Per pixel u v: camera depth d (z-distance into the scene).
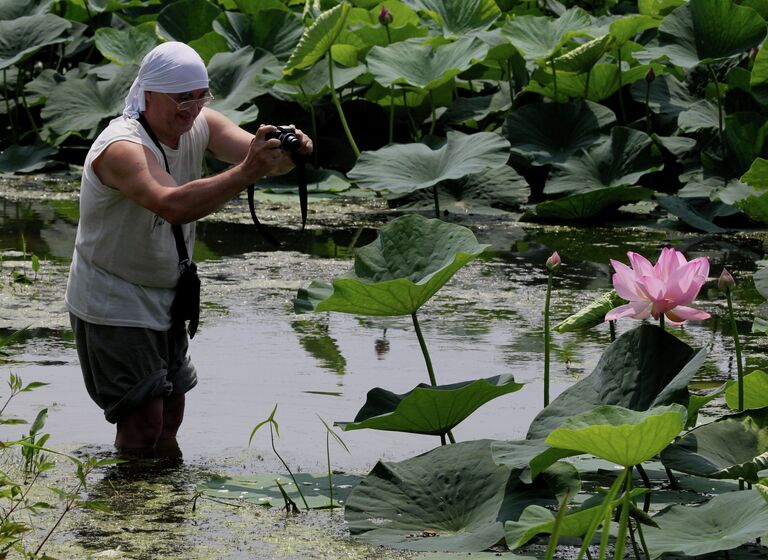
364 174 13.18
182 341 6.36
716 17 14.72
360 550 4.68
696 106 15.48
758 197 12.58
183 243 6.10
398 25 18.86
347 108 17.73
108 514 5.12
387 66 15.79
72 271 6.13
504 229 13.66
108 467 5.78
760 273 9.42
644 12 17.80
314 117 16.95
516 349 8.30
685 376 4.84
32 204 14.98
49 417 6.56
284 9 19.12
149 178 5.74
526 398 7.11
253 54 16.83
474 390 5.16
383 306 5.59
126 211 5.89
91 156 5.88
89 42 20.66
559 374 7.62
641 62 14.99
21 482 5.50
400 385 7.34
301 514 5.13
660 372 4.99
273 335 8.63
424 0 18.23
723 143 14.43
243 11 19.66
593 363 7.93
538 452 4.54
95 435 6.30
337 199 15.75
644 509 4.92
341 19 14.76
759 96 14.99
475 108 17.59
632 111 17.45
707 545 4.05
